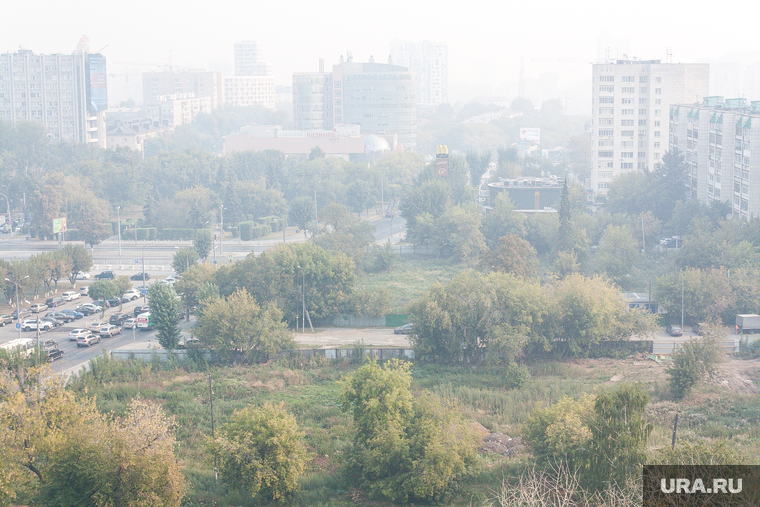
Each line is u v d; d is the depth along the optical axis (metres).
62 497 69.75
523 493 66.75
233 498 78.69
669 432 94.56
